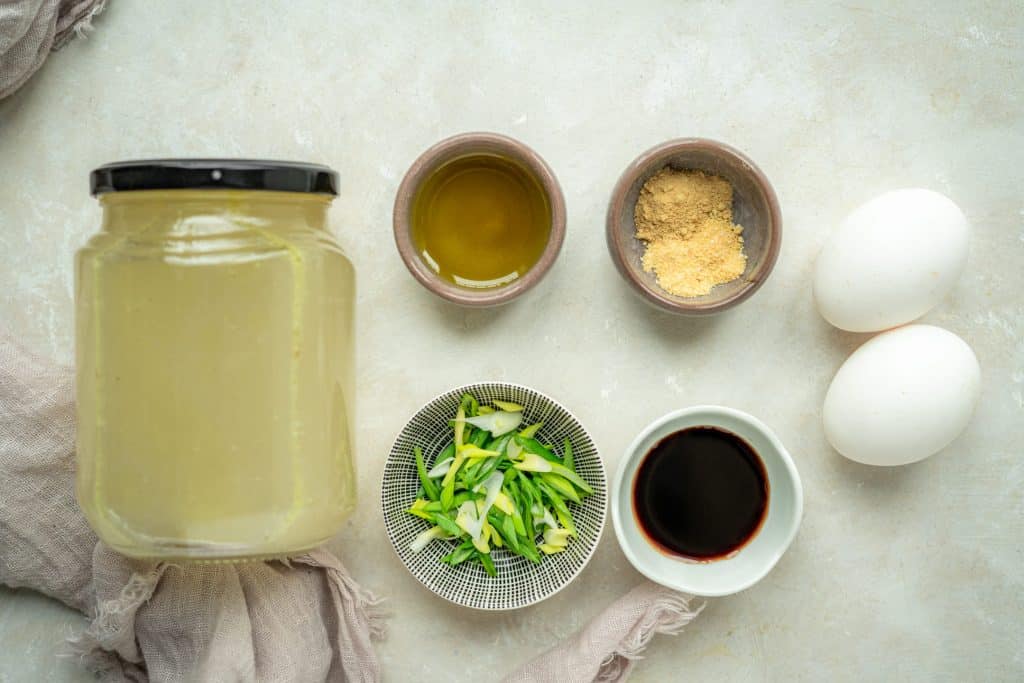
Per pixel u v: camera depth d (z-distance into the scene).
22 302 0.42
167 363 0.34
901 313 0.38
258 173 0.33
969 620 0.43
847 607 0.43
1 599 0.42
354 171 0.41
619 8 0.41
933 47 0.42
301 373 0.35
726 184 0.40
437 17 0.41
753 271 0.39
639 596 0.41
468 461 0.41
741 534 0.41
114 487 0.36
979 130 0.42
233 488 0.35
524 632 0.42
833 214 0.42
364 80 0.41
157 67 0.41
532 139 0.41
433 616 0.42
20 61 0.40
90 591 0.42
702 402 0.42
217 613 0.40
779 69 0.42
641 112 0.41
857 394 0.39
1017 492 0.43
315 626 0.41
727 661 0.43
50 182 0.41
